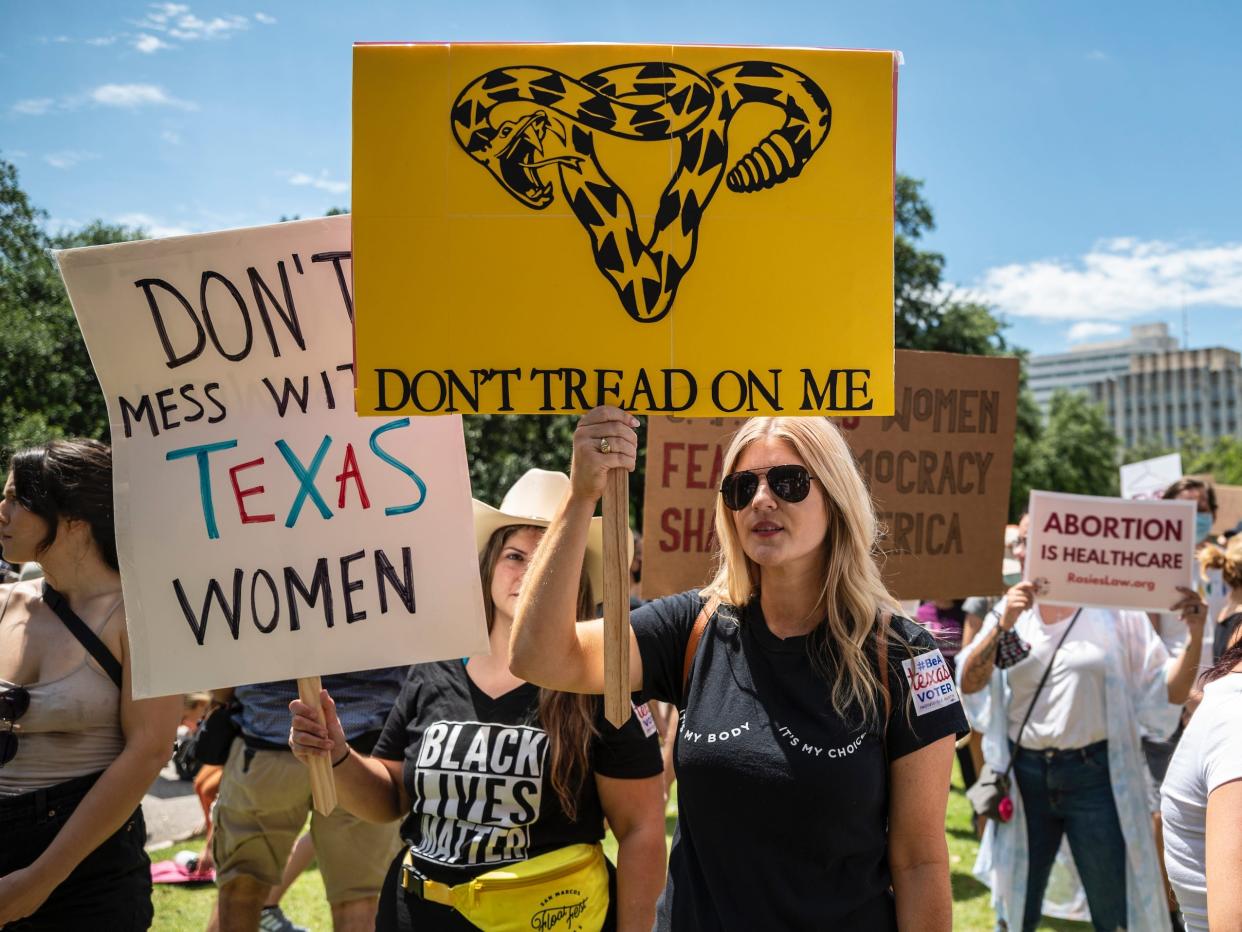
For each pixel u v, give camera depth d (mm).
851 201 2246
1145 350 175750
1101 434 45750
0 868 2602
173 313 2438
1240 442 88312
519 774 2539
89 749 2666
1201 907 2143
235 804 3965
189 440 2439
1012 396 4281
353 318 2273
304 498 2467
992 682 4531
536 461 25281
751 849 2041
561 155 2219
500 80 2215
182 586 2422
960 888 5750
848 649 2078
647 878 2543
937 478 4215
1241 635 2199
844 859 2035
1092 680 4316
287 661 2443
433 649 2469
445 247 2205
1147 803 4289
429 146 2207
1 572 5617
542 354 2207
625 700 2018
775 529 2166
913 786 2051
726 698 2150
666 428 3947
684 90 2232
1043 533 4469
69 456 2707
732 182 2236
